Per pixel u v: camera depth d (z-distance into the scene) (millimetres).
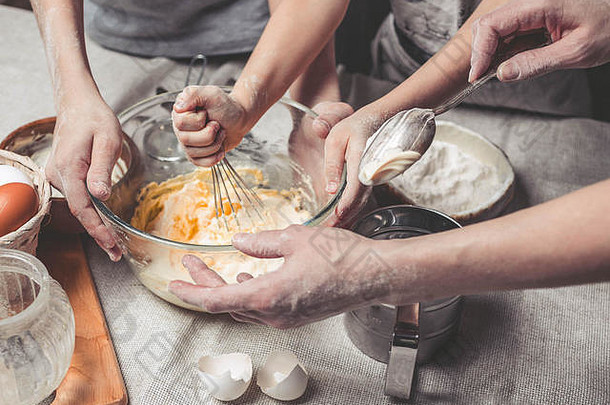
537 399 796
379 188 958
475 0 1104
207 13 1252
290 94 1143
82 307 856
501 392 802
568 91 1229
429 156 1038
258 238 645
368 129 809
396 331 708
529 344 857
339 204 772
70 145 815
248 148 972
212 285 672
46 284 709
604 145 1180
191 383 793
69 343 730
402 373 727
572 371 828
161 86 1242
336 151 809
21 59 1308
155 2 1218
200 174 964
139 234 745
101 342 814
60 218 903
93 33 1333
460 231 595
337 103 928
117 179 905
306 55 909
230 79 1237
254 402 777
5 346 678
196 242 879
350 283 609
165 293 836
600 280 581
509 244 570
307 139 907
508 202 963
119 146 830
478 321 881
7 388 691
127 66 1290
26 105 1197
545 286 595
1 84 1236
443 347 846
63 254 922
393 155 682
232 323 865
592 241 550
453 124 1083
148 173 949
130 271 930
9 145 959
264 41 902
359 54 1548
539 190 1087
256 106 858
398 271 598
